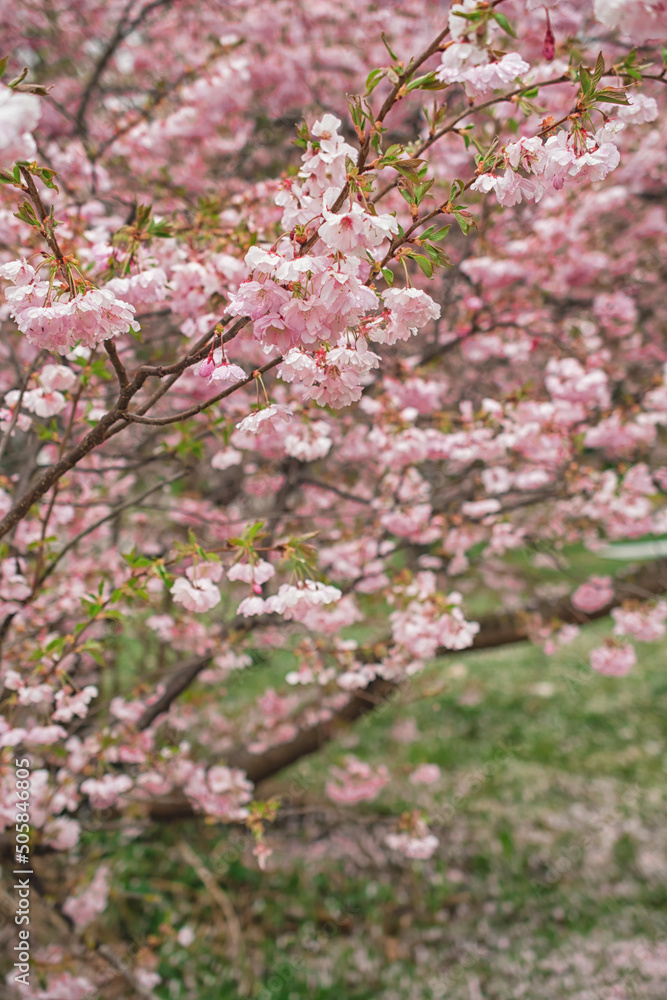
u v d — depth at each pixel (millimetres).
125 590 2080
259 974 3912
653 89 3039
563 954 4020
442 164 3416
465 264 3115
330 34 4016
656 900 4379
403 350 3812
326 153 1078
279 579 3619
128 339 2629
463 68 1160
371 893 4578
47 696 2406
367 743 6422
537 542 3674
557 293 3746
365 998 3779
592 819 5242
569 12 2838
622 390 4043
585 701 7199
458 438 2879
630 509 3111
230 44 3314
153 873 4547
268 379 3115
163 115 3412
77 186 2797
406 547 3508
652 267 4023
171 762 3270
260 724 4590
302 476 3547
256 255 1105
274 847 4930
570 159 1169
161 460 2674
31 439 2584
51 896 3084
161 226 1723
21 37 3637
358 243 1069
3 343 3006
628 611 3389
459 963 4008
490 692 7469
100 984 3268
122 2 3900
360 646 3244
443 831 5180
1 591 2426
